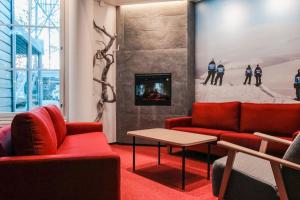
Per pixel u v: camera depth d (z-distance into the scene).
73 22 4.21
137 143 4.85
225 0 4.35
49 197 1.73
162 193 2.54
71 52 4.27
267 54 3.93
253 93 4.09
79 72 4.22
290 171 1.69
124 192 2.55
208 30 4.59
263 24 3.95
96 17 4.71
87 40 4.27
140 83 4.85
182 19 4.62
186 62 4.61
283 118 3.42
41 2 4.51
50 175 1.72
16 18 4.43
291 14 3.67
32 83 4.52
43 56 4.53
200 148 3.74
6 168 1.67
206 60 4.63
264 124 3.55
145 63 4.81
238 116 3.90
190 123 4.39
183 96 4.63
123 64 4.91
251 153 1.75
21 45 4.46
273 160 1.67
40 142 1.82
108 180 1.78
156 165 3.49
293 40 3.66
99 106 4.75
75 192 1.75
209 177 2.97
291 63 3.69
